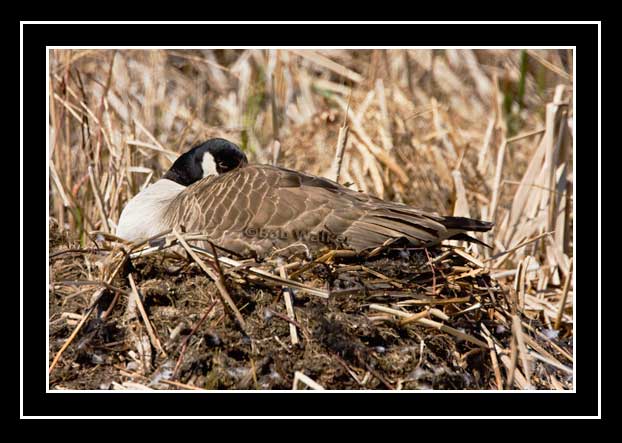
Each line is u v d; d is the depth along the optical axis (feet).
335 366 28.81
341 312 29.94
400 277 31.60
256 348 29.14
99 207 40.45
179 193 37.63
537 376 30.96
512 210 43.47
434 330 30.32
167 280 30.91
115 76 53.67
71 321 30.45
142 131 49.37
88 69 53.83
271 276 29.71
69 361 29.45
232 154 40.70
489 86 60.64
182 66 58.59
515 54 62.03
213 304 29.78
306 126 53.26
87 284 30.73
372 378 28.84
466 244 41.68
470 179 49.01
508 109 57.88
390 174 48.83
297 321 29.48
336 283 30.71
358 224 33.06
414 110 54.70
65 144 45.65
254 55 57.88
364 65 61.05
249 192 33.91
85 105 43.96
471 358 30.32
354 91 57.47
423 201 48.26
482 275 32.68
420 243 32.91
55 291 31.60
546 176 42.57
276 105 55.42
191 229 33.91
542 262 42.80
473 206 47.83
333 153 50.21
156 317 30.04
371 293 30.55
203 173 40.83
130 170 43.39
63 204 43.27
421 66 60.75
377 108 53.62
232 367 28.76
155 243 32.55
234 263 30.48
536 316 36.99
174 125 55.06
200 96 56.80
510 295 32.71
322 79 60.08
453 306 30.86
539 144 44.27
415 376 29.01
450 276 32.14
